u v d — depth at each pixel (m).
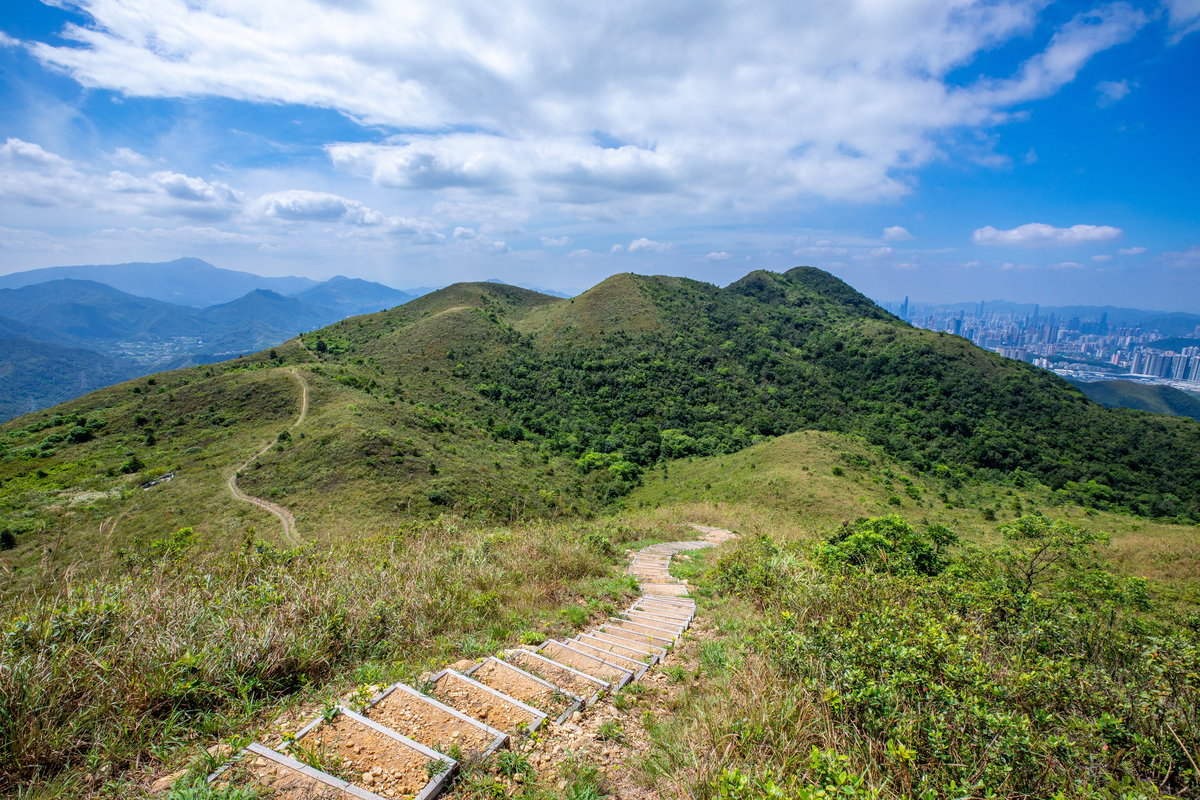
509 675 3.99
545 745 3.16
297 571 5.78
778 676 3.79
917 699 3.18
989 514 36.59
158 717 3.24
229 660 3.70
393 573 6.23
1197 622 7.86
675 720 3.59
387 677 3.92
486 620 5.64
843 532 12.46
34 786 2.65
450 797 2.59
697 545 13.80
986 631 4.96
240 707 3.40
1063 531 8.96
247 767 2.63
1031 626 5.32
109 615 3.94
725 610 6.93
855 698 3.23
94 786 2.69
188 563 5.64
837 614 5.01
